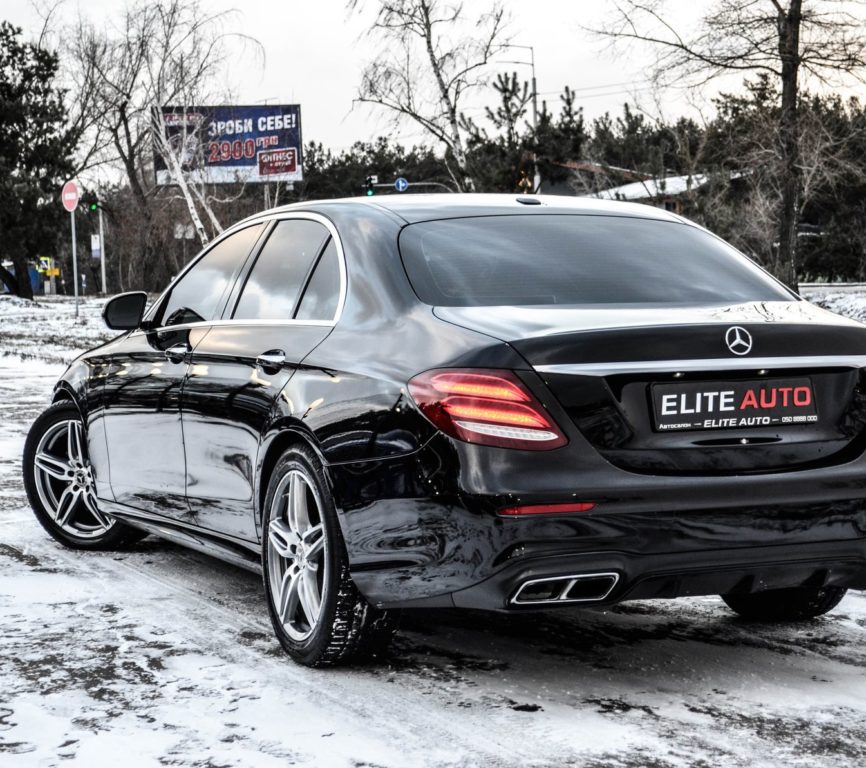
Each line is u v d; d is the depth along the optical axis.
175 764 3.12
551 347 3.44
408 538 3.53
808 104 24.89
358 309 4.01
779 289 4.24
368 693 3.68
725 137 26.62
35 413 11.02
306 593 3.95
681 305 3.88
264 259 4.71
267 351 4.27
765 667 3.97
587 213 4.55
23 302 33.25
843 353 3.69
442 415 3.44
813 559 3.63
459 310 3.75
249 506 4.32
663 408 3.48
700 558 3.49
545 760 3.13
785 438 3.60
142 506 5.19
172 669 3.92
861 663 4.03
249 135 63.16
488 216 4.36
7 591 4.93
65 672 3.88
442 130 27.31
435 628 4.43
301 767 3.09
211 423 4.53
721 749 3.22
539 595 3.46
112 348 5.55
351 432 3.68
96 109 40.28
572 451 3.40
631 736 3.32
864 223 47.44
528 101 23.28
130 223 48.53
